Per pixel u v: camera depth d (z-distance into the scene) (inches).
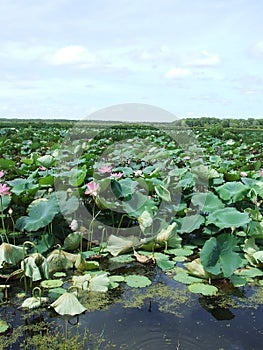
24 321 102.6
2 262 127.6
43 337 94.9
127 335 96.4
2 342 92.7
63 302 107.9
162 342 93.6
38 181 183.2
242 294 121.0
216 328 100.5
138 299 116.2
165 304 113.4
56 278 130.4
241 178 209.3
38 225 139.8
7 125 1161.4
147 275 135.3
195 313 108.4
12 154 421.4
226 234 130.2
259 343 94.2
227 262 125.0
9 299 114.5
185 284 127.5
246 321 104.6
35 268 120.9
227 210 157.9
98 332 97.5
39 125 1208.2
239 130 1160.8
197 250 162.1
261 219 170.7
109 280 126.4
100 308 110.4
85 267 136.9
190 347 91.7
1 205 148.3
